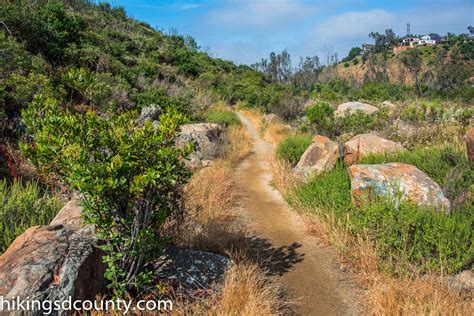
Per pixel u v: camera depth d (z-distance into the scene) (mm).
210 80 33438
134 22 42906
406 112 15086
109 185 3025
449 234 4480
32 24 13680
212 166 10156
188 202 6129
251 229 6227
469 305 3635
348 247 5023
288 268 4852
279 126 19047
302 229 6195
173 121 3377
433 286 3889
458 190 5688
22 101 8273
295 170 8797
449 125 11531
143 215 3498
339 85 47969
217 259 4461
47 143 3105
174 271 4125
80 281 3002
